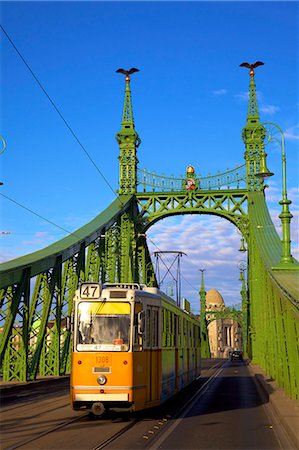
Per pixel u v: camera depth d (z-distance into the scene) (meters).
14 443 13.64
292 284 27.98
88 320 18.17
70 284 45.22
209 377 45.56
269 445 13.76
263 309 47.81
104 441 13.95
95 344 17.84
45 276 37.78
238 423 17.56
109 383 17.50
